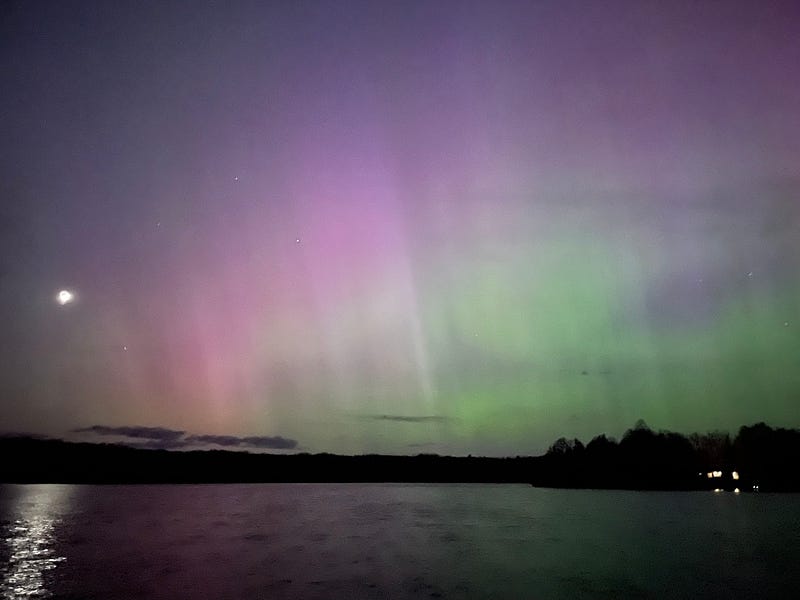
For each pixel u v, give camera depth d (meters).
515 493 75.88
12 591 18.53
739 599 17.20
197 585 19.33
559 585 19.06
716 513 43.28
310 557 24.62
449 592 18.23
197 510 50.78
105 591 18.47
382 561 23.59
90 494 72.38
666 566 22.03
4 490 78.38
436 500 65.75
